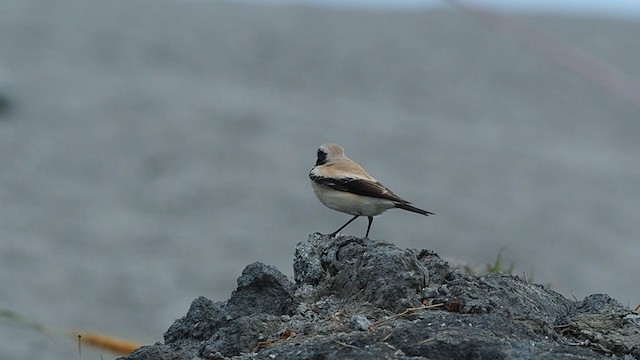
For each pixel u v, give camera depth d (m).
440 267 7.98
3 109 46.28
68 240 30.39
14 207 33.34
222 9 75.31
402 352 6.79
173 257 29.62
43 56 58.47
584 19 77.31
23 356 20.36
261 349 7.21
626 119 54.28
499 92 58.41
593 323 7.55
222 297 26.75
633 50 69.25
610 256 32.06
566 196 39.03
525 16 76.88
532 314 7.61
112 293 25.77
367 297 7.61
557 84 60.59
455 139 47.25
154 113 47.88
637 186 41.75
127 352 14.31
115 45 62.94
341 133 46.97
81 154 40.66
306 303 7.80
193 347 7.62
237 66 60.16
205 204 35.44
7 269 26.97
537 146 47.34
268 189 37.66
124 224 32.50
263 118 48.38
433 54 66.44
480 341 6.80
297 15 75.06
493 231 33.94
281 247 31.55
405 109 53.31
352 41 68.06
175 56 61.78
